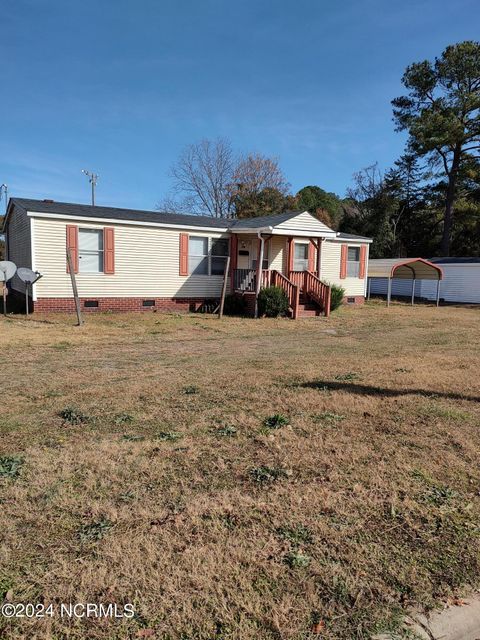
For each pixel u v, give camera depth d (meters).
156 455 3.63
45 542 2.48
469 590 2.21
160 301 15.71
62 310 14.09
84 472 3.31
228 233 16.67
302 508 2.87
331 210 41.50
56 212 13.62
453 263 26.11
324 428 4.30
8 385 5.95
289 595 2.12
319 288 16.50
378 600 2.12
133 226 14.95
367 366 7.30
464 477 3.34
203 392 5.57
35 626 1.93
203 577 2.22
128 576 2.22
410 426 4.38
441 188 34.12
